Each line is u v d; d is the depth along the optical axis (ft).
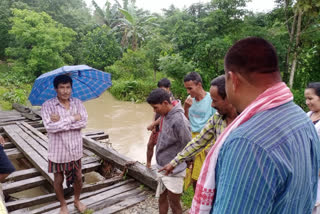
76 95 10.73
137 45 72.54
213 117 6.31
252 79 2.72
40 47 54.49
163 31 71.20
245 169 2.37
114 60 69.21
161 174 8.02
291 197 2.52
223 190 2.53
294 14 32.68
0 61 73.56
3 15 65.77
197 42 41.45
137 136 24.88
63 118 8.72
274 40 33.78
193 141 6.53
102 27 75.20
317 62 33.65
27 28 54.90
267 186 2.31
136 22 70.18
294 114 2.69
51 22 59.06
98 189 11.90
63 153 8.82
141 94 45.62
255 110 2.66
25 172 13.01
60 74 9.37
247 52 2.70
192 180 9.56
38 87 9.34
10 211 9.98
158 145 8.05
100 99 45.09
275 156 2.33
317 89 7.43
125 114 34.63
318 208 6.07
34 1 79.66
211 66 40.57
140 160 19.03
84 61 70.95
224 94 5.51
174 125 7.59
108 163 14.14
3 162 9.90
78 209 9.86
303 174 2.60
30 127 20.58
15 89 42.50
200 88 9.48
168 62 42.22
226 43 38.40
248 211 2.37
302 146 2.59
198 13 49.83
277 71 2.75
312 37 31.01
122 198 10.80
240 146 2.44
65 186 11.21
